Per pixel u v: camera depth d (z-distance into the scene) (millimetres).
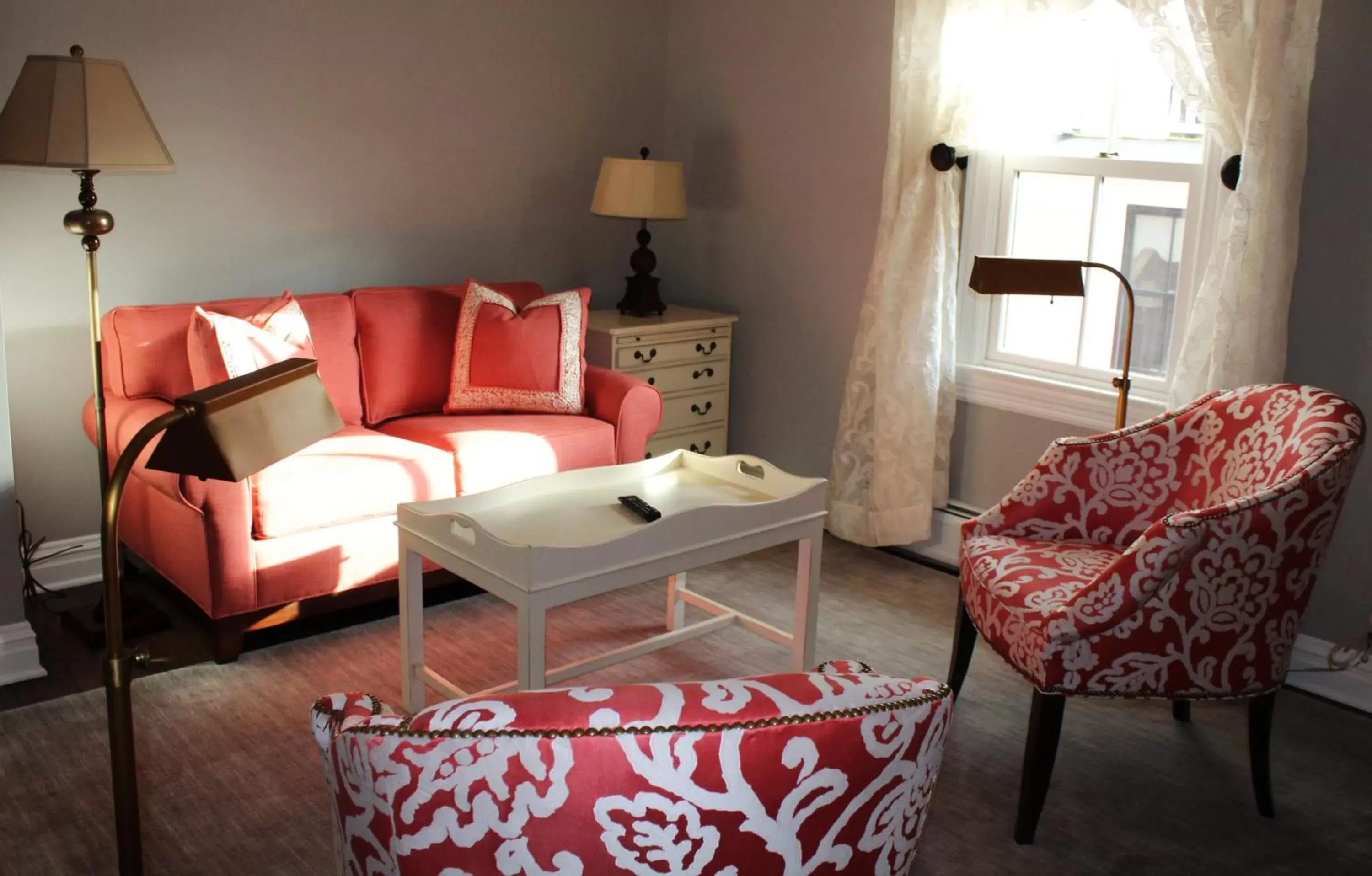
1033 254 3758
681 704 1069
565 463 3641
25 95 2719
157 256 3633
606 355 4219
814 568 2932
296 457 3219
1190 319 3135
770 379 4590
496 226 4422
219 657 3045
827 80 4156
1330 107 2918
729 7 4469
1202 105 3057
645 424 3885
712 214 4699
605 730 1038
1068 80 3570
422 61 4078
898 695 1141
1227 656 2340
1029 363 3805
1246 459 2514
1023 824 2367
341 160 3963
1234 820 2486
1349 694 3055
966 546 2766
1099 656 2295
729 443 4805
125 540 3434
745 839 1086
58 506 3576
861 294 4176
